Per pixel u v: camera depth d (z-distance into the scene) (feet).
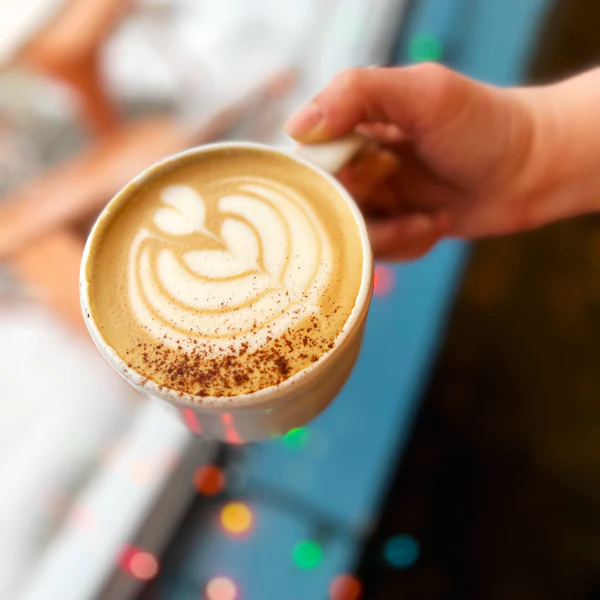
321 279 1.10
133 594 1.53
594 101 1.33
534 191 1.40
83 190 1.89
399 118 1.28
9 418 1.73
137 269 1.11
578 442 2.15
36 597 1.49
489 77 2.05
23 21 1.92
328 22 2.11
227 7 2.24
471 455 2.14
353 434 1.64
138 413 1.70
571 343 2.38
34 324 1.84
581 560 1.93
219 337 1.08
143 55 2.20
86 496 1.60
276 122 1.93
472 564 1.93
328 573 1.53
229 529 1.58
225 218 1.14
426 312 1.74
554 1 2.68
